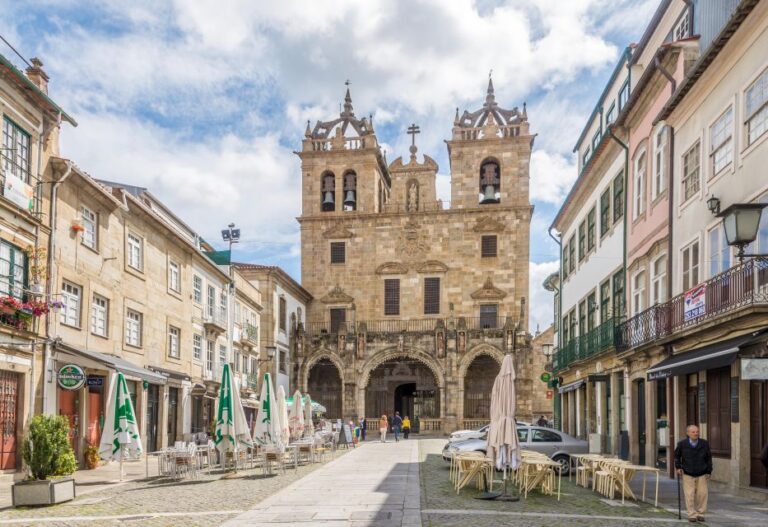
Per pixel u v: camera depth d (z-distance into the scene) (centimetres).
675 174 2064
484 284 5644
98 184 2428
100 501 1500
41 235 2147
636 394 2366
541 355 5678
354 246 5872
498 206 5694
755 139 1570
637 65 2686
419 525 1170
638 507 1412
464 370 5194
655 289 2264
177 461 1983
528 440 2120
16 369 1978
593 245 3131
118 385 1998
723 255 1712
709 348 1609
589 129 3497
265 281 5009
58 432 1479
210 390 3684
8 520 1250
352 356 5328
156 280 3053
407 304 5734
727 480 1631
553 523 1206
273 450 2098
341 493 1622
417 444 3906
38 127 2152
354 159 5984
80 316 2388
